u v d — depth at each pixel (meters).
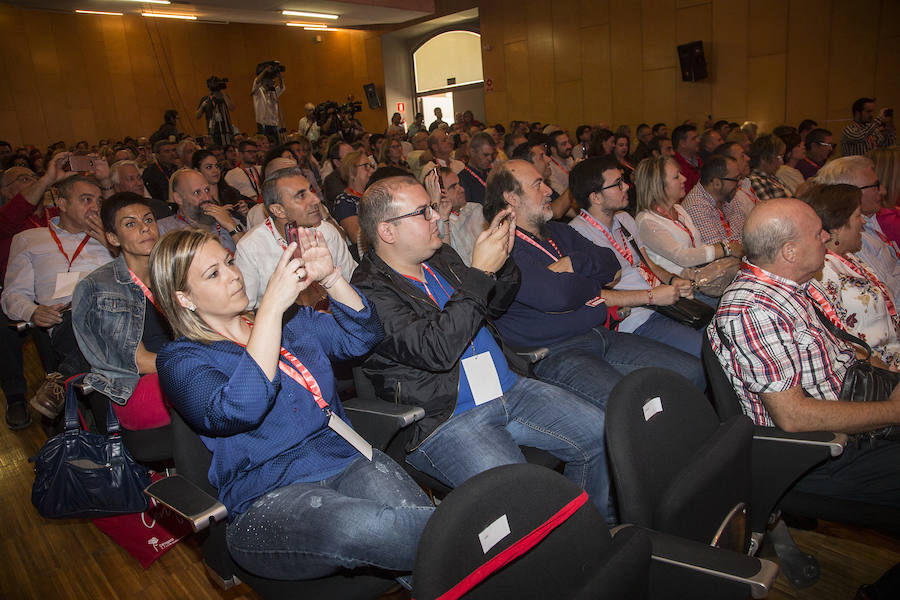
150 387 1.98
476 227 3.41
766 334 1.59
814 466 1.50
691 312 2.54
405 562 1.32
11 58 12.41
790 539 1.84
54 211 3.93
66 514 1.96
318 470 1.50
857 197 2.06
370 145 8.97
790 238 1.61
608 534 1.06
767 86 9.20
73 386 2.01
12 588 2.00
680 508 1.13
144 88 13.92
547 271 2.22
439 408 1.77
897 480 1.57
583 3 11.06
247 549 1.40
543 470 1.00
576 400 1.87
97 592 1.96
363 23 14.26
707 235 3.45
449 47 14.65
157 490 1.41
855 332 2.04
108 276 2.18
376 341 1.68
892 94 8.14
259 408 1.33
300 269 1.39
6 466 2.79
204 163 4.38
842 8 8.35
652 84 10.48
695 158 6.28
